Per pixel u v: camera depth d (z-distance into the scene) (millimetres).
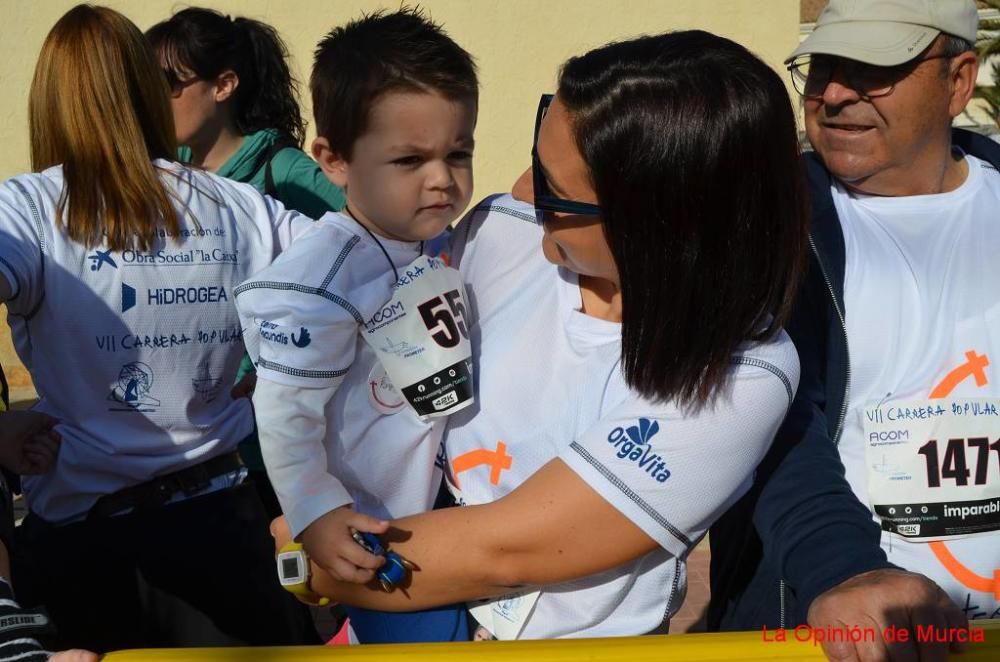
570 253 1587
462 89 1839
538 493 1541
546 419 1667
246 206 2492
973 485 2029
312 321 1735
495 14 6980
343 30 1921
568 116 1503
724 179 1412
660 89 1417
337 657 1365
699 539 1580
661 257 1444
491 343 1780
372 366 1802
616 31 7043
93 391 2273
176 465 2359
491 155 7152
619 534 1515
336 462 1815
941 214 2160
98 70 2229
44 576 2336
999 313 2072
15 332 2309
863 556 1459
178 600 2381
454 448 1770
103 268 2229
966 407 2027
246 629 2451
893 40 2045
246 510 2492
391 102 1790
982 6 9602
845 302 2086
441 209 1851
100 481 2301
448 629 1737
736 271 1441
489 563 1577
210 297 2361
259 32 3484
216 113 3369
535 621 1646
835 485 1627
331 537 1670
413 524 1646
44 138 2303
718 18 7047
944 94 2107
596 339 1654
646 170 1419
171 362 2322
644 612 1618
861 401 2072
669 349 1461
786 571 1555
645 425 1501
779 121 1445
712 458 1491
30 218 2184
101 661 1401
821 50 2092
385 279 1808
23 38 6754
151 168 2279
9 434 2186
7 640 1438
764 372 1493
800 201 1484
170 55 3266
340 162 1902
